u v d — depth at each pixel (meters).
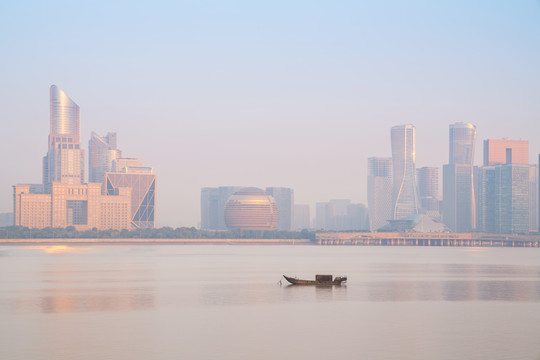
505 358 144.12
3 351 149.50
